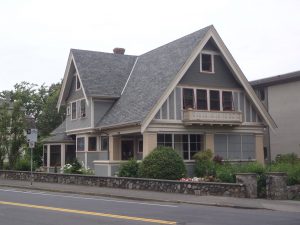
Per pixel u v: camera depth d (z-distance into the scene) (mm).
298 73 35625
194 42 31609
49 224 12016
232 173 23156
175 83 30000
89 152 35656
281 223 12328
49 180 28812
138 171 26125
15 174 31797
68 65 37719
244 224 12070
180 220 12781
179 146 30734
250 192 19578
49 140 39906
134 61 38875
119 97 35000
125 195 20547
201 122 30609
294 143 36406
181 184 21484
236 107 33156
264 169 22469
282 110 37531
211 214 14273
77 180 26797
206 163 29281
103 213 14328
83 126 35906
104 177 25141
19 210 15047
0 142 33594
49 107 57719
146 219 12922
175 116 30484
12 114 33938
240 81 33031
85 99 35438
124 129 31328
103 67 36906
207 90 32000
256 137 33812
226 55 32469
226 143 32562
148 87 32125
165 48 35281
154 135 29500
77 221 12547
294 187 20031
